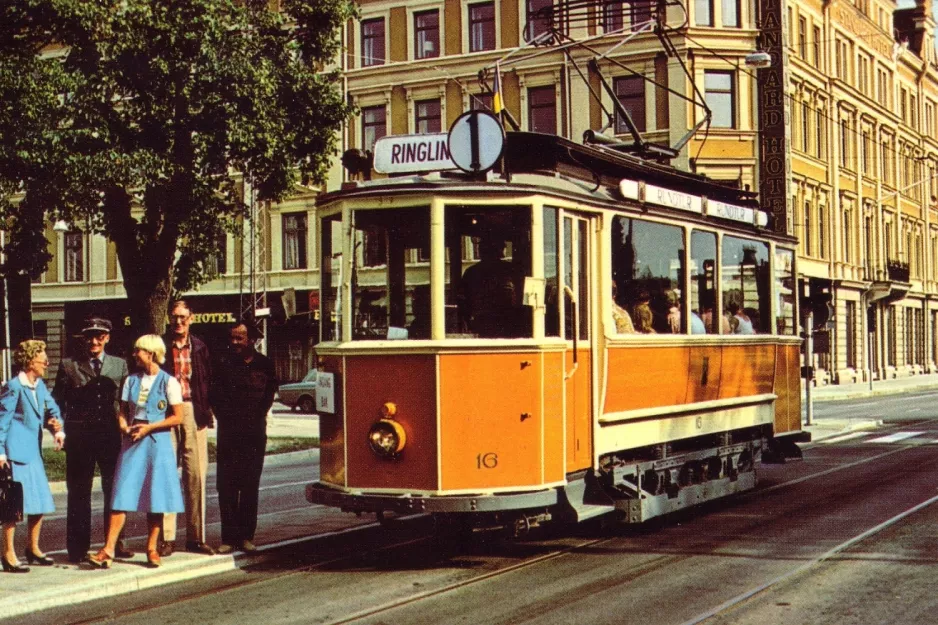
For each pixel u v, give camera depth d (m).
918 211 67.25
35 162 22.48
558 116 43.91
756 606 7.91
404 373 9.43
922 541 10.51
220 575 9.47
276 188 25.53
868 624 7.37
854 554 9.89
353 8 26.47
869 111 58.62
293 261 46.69
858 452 20.19
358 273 9.77
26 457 9.45
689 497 12.10
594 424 10.42
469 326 9.47
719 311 13.09
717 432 13.09
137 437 9.27
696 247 12.52
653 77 42.59
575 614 7.74
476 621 7.59
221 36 23.75
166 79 23.61
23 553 10.59
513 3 44.59
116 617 7.93
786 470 17.38
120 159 23.12
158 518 9.44
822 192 52.62
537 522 9.73
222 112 24.03
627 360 10.93
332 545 10.86
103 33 22.81
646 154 13.38
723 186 14.13
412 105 46.19
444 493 9.26
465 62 45.25
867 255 58.50
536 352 9.55
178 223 24.84
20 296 14.56
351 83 47.25
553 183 10.38
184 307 10.02
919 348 67.25
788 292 15.59
